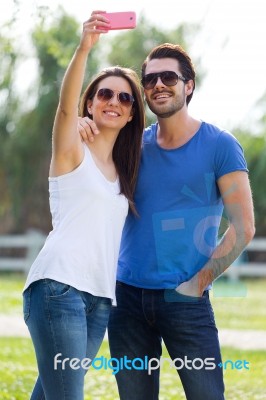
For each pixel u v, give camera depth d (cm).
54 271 876
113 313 981
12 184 5028
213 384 945
